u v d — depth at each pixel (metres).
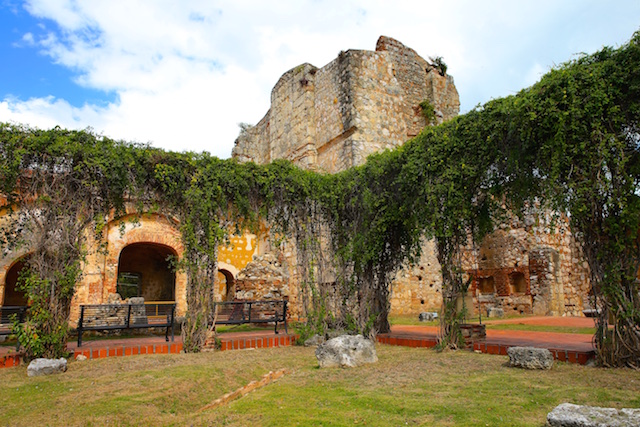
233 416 5.12
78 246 8.78
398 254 11.99
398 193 10.72
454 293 9.68
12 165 8.13
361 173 11.65
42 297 8.33
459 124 9.19
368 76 20.30
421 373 7.09
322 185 12.00
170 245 17.72
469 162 9.00
